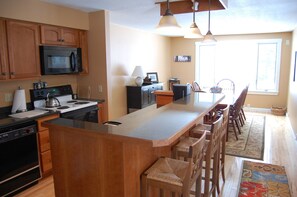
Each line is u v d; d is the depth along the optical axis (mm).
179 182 1686
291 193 2699
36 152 2891
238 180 3012
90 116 3650
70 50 3619
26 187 2828
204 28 5809
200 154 1832
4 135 2523
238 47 7047
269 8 3639
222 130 2637
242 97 4660
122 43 5352
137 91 5422
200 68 7609
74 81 4191
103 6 3479
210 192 2377
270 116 6414
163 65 7383
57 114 3123
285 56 6547
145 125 1814
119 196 1685
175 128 1727
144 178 1788
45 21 3180
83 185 1837
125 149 1614
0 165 2520
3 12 2693
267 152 3912
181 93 3287
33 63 3156
